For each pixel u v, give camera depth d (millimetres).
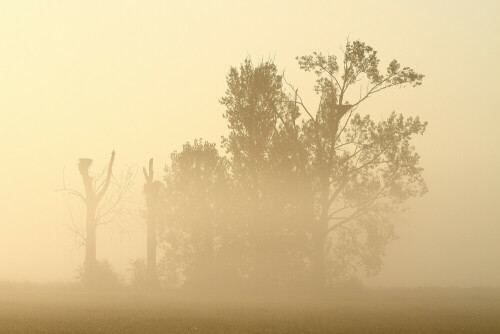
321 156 78500
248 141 80188
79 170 85625
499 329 28125
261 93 80250
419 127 79375
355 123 79812
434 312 40438
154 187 83125
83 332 24078
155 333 24062
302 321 31062
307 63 81375
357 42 80812
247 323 29141
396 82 80500
